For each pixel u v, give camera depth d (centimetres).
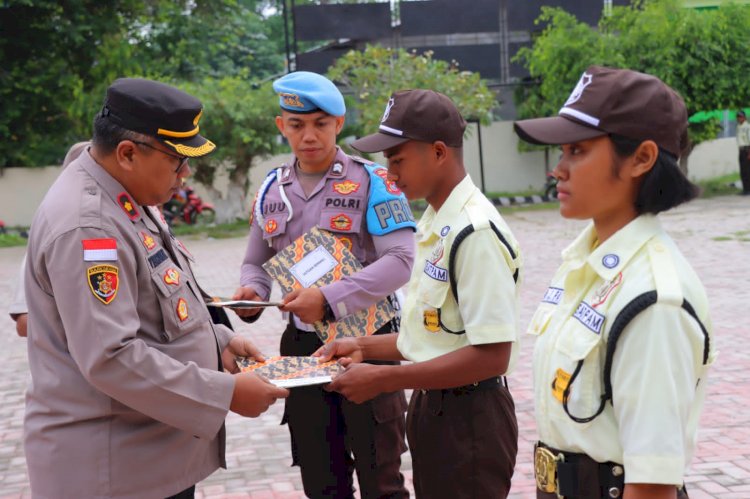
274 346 716
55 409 226
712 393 539
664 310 160
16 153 1950
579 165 172
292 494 419
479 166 2109
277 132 1777
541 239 1339
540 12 2030
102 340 212
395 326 326
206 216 2042
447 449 251
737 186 2000
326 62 2017
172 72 2266
